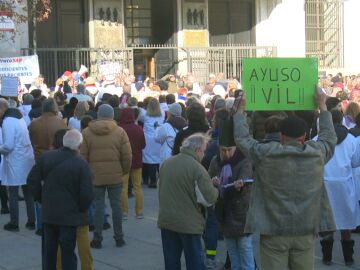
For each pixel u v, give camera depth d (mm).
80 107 12055
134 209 12547
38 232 10516
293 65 5832
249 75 5832
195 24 30312
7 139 10477
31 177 7234
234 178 7066
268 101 5836
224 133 6211
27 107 14320
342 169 8508
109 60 26953
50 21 27922
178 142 8375
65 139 7203
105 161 9297
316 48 32562
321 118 5781
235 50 29469
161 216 6762
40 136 10180
